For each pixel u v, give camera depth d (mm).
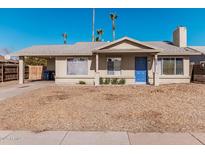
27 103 9844
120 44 19016
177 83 18500
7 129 6203
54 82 22453
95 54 19516
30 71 30734
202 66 20625
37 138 5488
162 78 19688
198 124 6578
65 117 7340
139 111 8031
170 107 8625
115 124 6625
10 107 9047
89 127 6363
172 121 6859
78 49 21594
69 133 5848
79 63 20297
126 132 5934
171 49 20500
